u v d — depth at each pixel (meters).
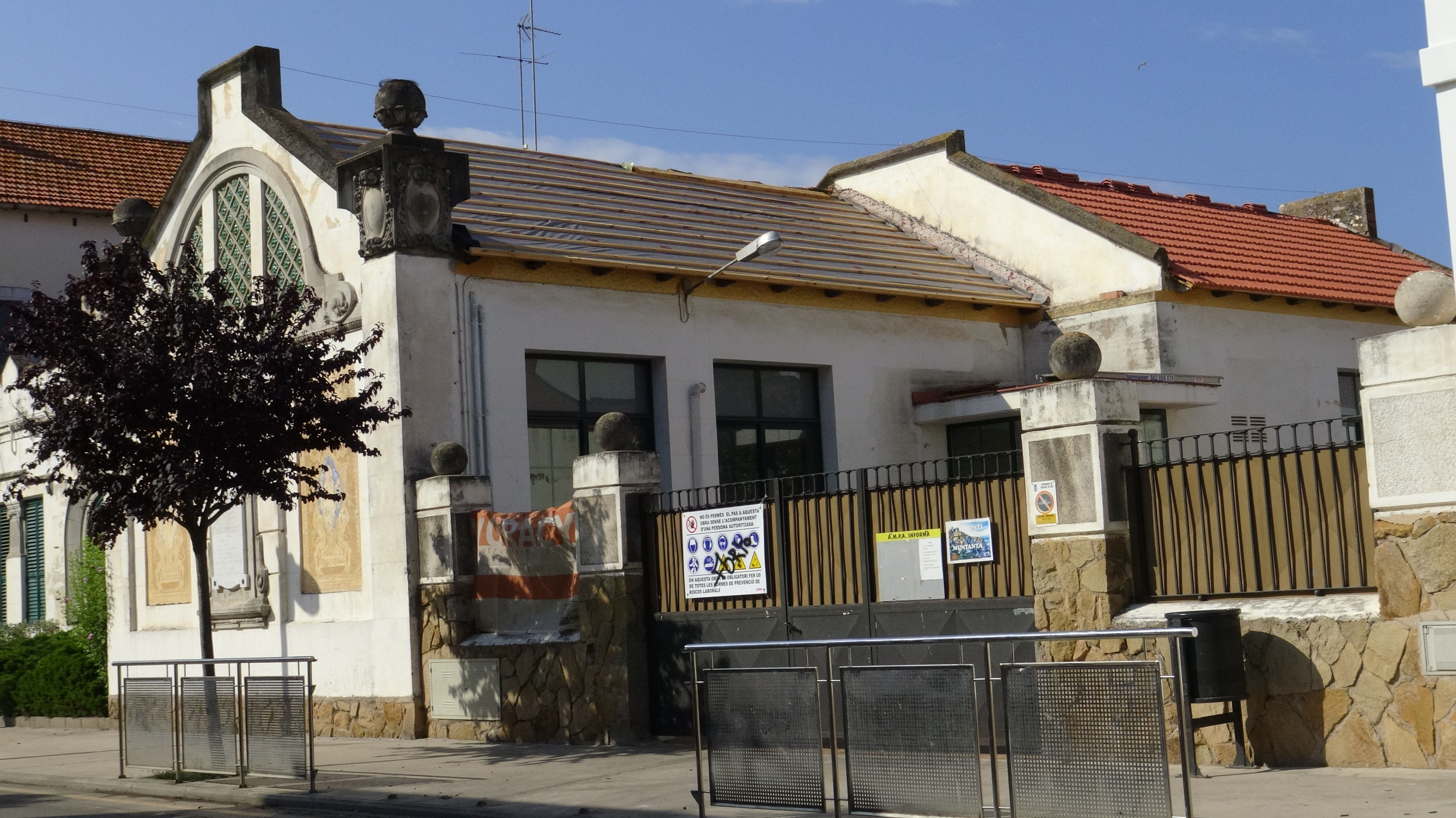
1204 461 11.05
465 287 16.95
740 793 9.62
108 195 31.12
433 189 16.77
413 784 12.42
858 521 12.99
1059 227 22.02
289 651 18.34
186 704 13.42
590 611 14.69
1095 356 11.41
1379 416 9.89
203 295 15.07
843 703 9.08
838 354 20.11
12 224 29.56
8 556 26.23
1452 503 9.51
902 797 8.77
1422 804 8.46
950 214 23.81
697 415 18.61
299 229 18.12
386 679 16.73
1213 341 21.19
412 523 16.45
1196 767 10.09
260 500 18.94
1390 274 25.16
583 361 18.17
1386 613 9.81
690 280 18.77
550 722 14.97
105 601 22.56
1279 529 10.64
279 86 19.62
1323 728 10.13
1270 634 10.43
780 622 13.52
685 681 14.20
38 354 13.94
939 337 21.23
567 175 21.36
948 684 8.57
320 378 14.61
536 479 17.48
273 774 12.45
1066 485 11.44
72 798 13.32
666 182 22.80
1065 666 8.09
